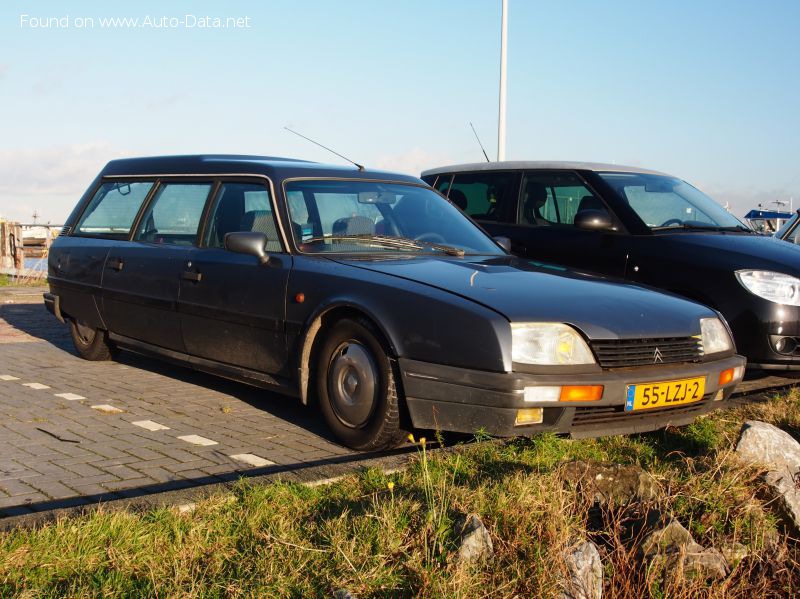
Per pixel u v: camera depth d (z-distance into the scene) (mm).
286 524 3244
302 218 5477
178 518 3238
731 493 3531
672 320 4676
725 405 5523
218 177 6176
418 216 5902
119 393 6160
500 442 4324
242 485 3674
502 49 16922
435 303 4363
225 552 3055
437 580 2797
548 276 4988
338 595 2701
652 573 3037
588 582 2951
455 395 4234
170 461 4395
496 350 4129
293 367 5094
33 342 8844
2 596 2645
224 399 6051
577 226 7094
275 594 2758
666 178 7992
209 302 5711
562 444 4305
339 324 4754
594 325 4344
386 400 4461
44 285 17938
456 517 3234
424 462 3629
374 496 3484
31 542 2928
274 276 5234
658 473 3807
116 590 2734
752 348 6434
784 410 5332
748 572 3219
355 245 5406
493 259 5453
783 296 6379
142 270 6418
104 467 4242
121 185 7262
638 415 4457
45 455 4441
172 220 6449
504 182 8258
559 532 3119
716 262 6605
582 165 7766
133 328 6605
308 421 5449
